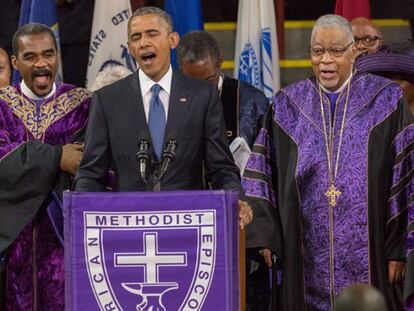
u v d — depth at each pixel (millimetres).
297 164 20859
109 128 19938
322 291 20688
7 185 21375
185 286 17453
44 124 22328
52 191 21578
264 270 23500
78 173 19859
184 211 17422
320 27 20922
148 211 17438
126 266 17469
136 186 19609
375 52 24016
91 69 29250
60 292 21781
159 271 17453
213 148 19906
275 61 29484
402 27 31578
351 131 20797
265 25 29438
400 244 20656
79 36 30719
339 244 20562
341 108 21016
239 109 25000
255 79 29438
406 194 20641
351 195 20547
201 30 28297
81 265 17453
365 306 11273
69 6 30734
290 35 31719
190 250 17438
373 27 26578
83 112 22562
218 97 20219
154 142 19844
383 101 20953
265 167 21250
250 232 20781
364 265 20516
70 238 17453
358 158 20641
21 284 21797
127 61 29203
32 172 21297
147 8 20219
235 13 32000
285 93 21547
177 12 29609
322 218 20656
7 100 22484
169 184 19547
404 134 20750
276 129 21281
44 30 22297
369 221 20516
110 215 17453
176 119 19844
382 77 21578
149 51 19891
